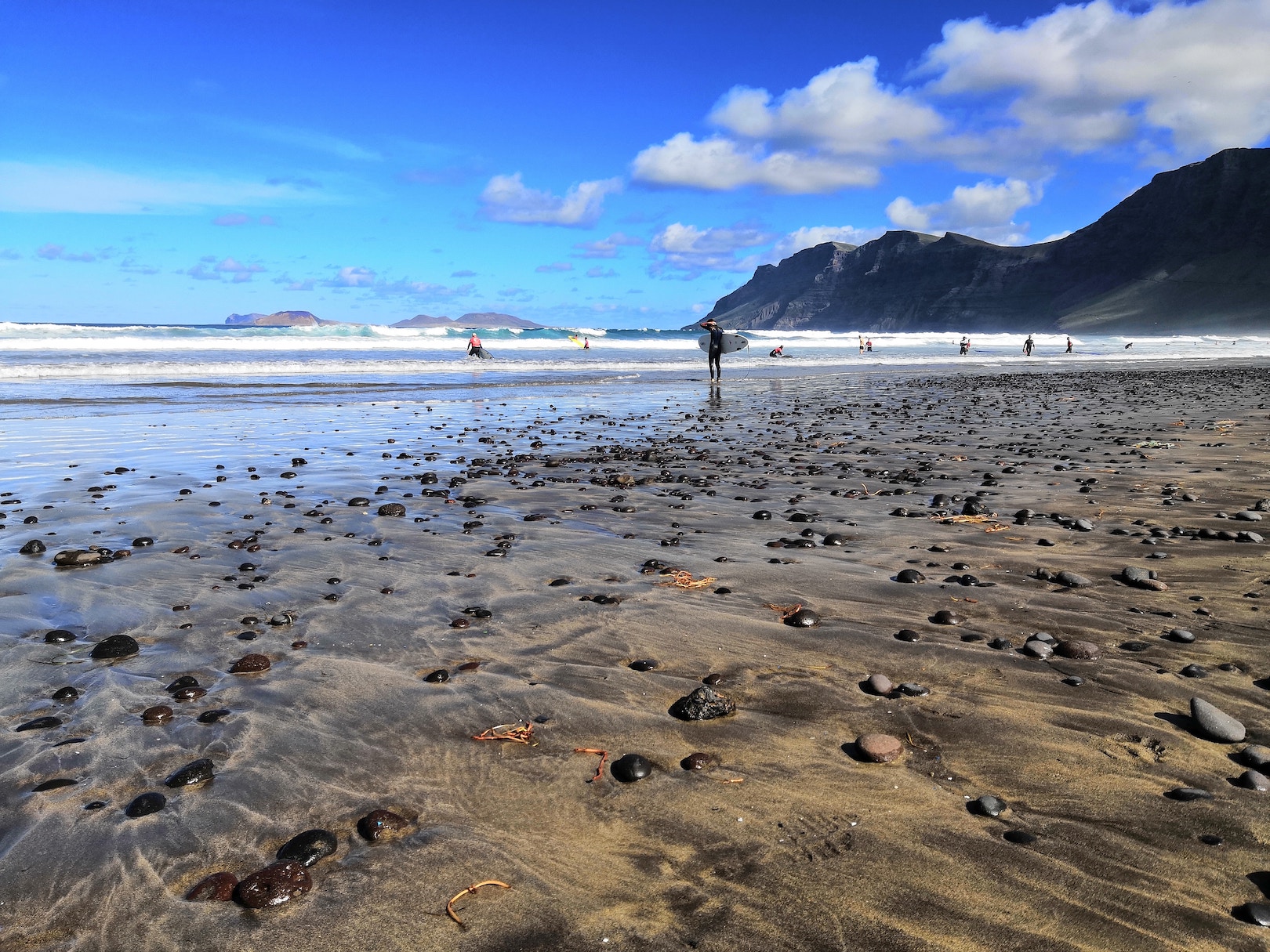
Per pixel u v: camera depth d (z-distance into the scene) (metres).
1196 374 33.09
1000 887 2.45
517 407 18.14
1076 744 3.31
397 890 2.46
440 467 10.44
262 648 4.45
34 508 7.75
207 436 12.73
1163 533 6.68
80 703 3.76
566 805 2.94
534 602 5.19
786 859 2.61
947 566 5.87
